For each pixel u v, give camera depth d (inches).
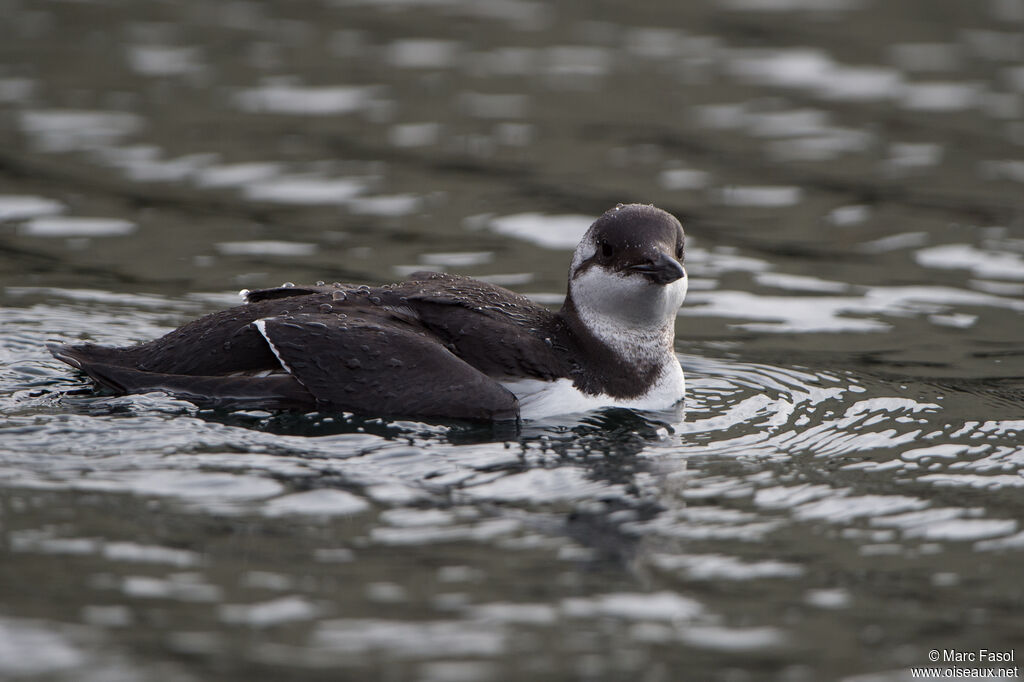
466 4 1111.0
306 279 588.4
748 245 660.1
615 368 448.1
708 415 451.2
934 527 361.4
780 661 291.9
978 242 666.8
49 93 837.8
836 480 393.4
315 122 818.8
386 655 286.5
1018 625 310.2
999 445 426.0
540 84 906.7
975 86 910.4
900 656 295.9
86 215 661.9
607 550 339.6
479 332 434.6
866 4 1118.4
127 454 383.6
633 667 287.1
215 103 840.9
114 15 1021.8
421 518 353.1
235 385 415.5
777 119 848.3
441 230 664.4
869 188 738.8
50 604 298.8
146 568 317.4
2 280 570.6
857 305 588.1
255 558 325.7
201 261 609.3
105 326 517.0
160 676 274.7
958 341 542.6
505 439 410.3
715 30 1042.7
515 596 313.1
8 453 380.2
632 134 816.9
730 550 343.6
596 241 450.0
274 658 283.1
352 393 412.2
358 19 1053.8
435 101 865.5
